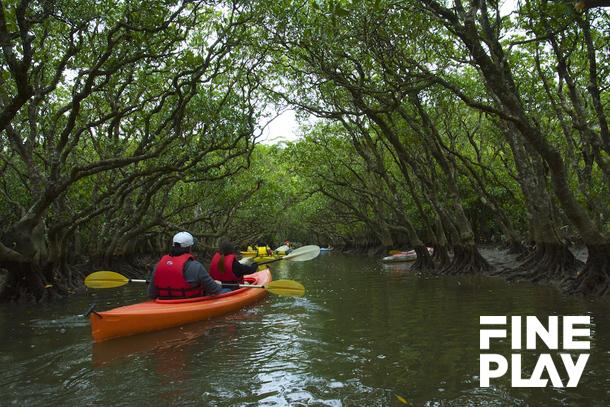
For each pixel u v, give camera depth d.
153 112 12.49
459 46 11.98
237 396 4.49
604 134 9.45
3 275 15.01
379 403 4.25
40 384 4.89
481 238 37.25
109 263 17.31
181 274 8.07
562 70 10.07
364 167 25.56
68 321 8.39
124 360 5.73
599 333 6.54
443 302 9.86
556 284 12.12
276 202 31.88
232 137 13.77
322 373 5.12
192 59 11.34
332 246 72.38
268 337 6.84
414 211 29.23
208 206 28.02
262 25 12.33
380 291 12.16
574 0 6.75
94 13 8.81
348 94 15.76
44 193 10.20
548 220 13.26
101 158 13.95
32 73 10.01
